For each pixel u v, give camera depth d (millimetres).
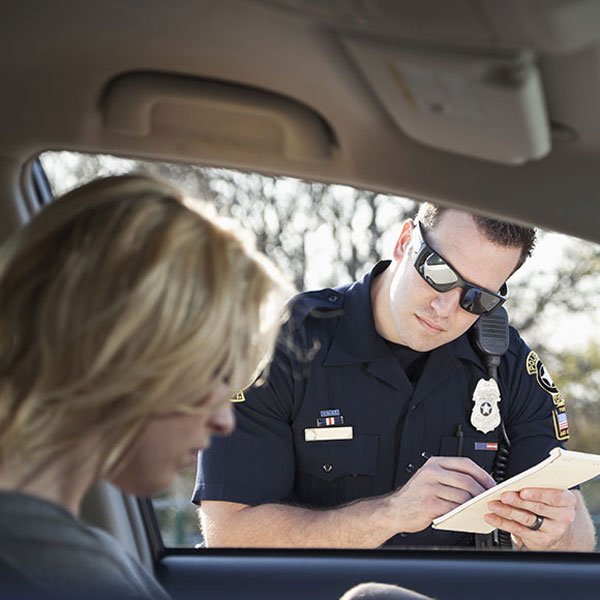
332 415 2594
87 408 1023
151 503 2141
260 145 1418
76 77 1367
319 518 2451
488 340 2668
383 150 1375
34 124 1478
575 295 10969
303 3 1114
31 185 1729
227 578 2051
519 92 1114
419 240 2537
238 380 1108
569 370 11156
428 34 1086
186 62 1308
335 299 2689
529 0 1004
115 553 1157
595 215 1360
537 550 2084
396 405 2621
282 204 9797
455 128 1243
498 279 2520
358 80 1243
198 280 1053
